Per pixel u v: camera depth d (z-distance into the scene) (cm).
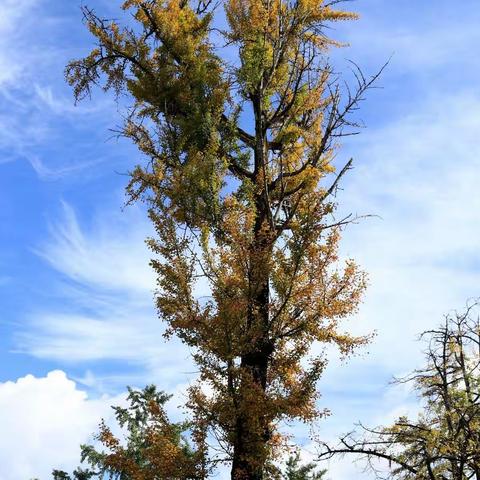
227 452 1036
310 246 1112
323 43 1570
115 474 1894
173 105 1404
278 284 1120
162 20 1416
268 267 1112
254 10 1409
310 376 1042
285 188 1360
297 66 1480
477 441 1248
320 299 1126
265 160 1420
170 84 1385
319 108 1459
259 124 1394
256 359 1134
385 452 1247
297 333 1135
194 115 1331
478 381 1326
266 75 1444
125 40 1444
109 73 1466
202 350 1083
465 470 1268
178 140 1336
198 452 1030
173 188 1247
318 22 1498
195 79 1371
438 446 1238
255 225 1298
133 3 1428
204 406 1045
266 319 1171
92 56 1452
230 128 1370
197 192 1216
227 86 1395
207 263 1147
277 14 1454
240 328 1100
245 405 1013
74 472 2011
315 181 1286
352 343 1146
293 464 1712
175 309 1105
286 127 1452
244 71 1376
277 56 1455
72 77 1458
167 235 1161
